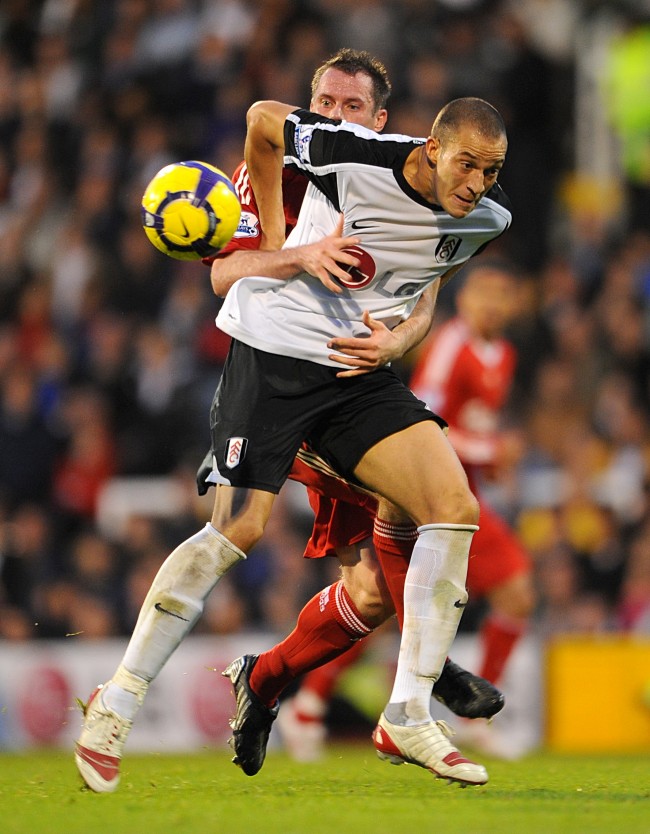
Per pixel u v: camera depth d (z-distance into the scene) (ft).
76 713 101.35
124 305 137.80
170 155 146.72
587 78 163.84
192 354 133.39
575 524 122.31
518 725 99.66
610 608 119.96
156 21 156.46
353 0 153.79
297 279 50.83
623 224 159.74
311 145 49.37
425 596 48.65
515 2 167.32
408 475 48.88
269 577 112.37
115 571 113.19
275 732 102.58
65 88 156.35
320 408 49.83
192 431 129.80
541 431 135.23
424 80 148.97
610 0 167.73
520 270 153.38
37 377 131.23
